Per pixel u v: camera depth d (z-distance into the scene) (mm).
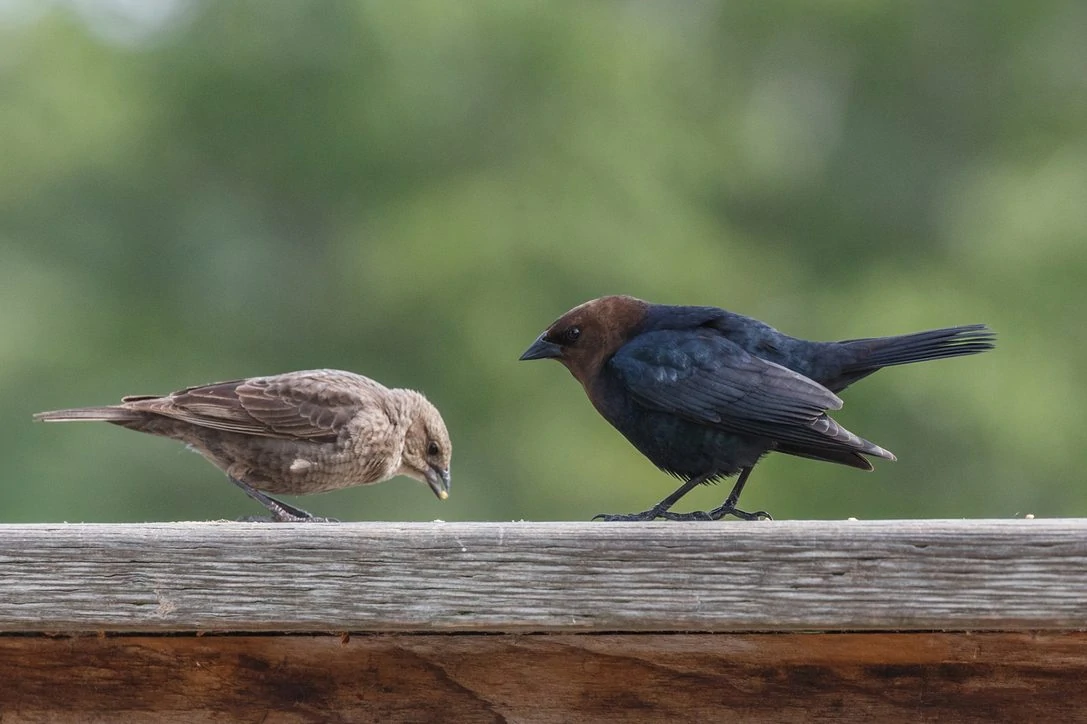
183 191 18062
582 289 17172
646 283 17484
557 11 18688
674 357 6781
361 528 4426
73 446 16078
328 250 18062
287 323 17859
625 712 4523
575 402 16641
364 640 4570
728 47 23375
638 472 16219
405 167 18156
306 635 4578
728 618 4305
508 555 4387
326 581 4398
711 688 4504
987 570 4227
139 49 18641
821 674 4477
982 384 16406
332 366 17469
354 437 8359
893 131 23000
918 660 4445
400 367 17078
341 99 18094
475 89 18469
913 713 4445
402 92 18266
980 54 22656
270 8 18219
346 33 18219
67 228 17734
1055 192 18281
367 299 17234
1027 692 4410
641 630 4410
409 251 17109
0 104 17828
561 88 18453
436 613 4379
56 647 4590
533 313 16828
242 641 4582
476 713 4555
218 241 17906
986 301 17672
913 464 16594
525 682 4547
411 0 18156
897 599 4250
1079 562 4195
